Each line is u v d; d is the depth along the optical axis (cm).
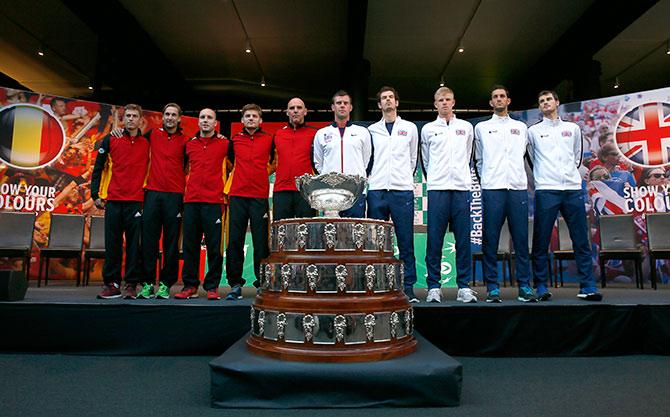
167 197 326
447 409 169
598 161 631
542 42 807
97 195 328
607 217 524
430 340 258
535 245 311
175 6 701
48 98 659
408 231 306
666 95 599
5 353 262
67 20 736
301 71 951
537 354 257
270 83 1013
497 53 852
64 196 658
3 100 640
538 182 317
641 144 609
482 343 258
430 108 1146
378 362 178
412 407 172
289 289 192
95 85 779
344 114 320
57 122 662
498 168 306
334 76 977
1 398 181
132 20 724
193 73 959
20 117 645
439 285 297
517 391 192
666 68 896
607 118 629
